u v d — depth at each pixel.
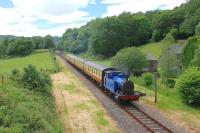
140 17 115.19
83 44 144.62
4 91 21.84
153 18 128.75
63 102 30.62
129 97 28.03
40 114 18.94
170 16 107.44
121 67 53.06
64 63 87.81
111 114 25.47
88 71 48.72
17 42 126.31
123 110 26.66
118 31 105.88
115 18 108.00
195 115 26.00
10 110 17.38
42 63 77.31
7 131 14.53
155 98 30.36
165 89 38.16
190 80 29.77
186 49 52.59
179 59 60.56
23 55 122.25
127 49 55.06
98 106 28.72
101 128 21.64
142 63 53.53
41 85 28.25
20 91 24.00
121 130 21.08
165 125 21.98
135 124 22.20
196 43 50.28
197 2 108.12
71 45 150.88
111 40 104.94
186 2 116.25
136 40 110.25
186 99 30.05
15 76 28.42
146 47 103.19
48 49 161.12
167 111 26.94
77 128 21.73
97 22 111.12
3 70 56.00
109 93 33.09
